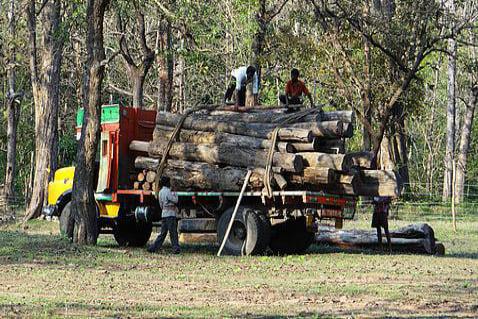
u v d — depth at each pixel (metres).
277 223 45.41
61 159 124.81
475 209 91.50
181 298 27.27
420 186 129.12
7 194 98.75
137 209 48.16
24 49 95.38
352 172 43.06
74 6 66.56
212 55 84.56
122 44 76.19
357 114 76.69
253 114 45.53
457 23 77.25
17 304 25.22
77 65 104.62
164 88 77.62
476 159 153.25
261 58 73.56
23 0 82.69
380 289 29.67
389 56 73.94
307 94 49.28
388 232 46.59
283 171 42.75
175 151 45.84
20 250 41.09
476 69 95.56
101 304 25.52
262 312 24.22
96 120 44.97
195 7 62.31
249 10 68.50
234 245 43.78
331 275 34.53
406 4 73.00
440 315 23.95
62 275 33.09
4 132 128.00
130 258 40.12
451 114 122.25
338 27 76.38
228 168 44.22
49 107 78.88
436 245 46.62
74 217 45.00
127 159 49.12
